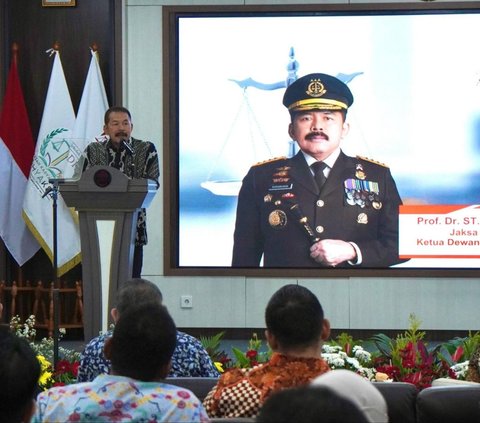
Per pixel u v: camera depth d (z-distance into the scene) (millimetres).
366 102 11000
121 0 11109
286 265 11047
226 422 3127
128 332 3029
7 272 11445
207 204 11078
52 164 10992
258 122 11070
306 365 3451
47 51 11438
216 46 11062
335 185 11016
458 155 10953
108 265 6410
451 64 10938
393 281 10977
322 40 11000
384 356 6387
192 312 11109
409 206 10977
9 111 11227
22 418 2611
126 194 6324
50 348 6934
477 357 4973
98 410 2941
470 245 10953
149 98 11117
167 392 2990
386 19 10953
